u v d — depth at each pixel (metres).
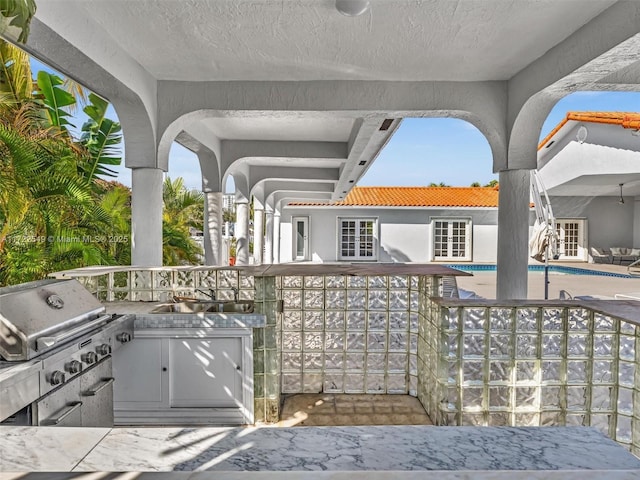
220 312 4.08
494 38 3.59
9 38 1.31
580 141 12.95
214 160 7.48
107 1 3.05
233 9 3.14
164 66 4.20
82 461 0.96
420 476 0.74
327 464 0.94
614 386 3.30
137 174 4.59
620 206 17.58
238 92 4.56
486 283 12.79
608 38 3.09
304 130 7.03
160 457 0.97
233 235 20.95
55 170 5.15
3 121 5.42
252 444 1.03
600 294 10.12
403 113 4.70
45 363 2.30
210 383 3.65
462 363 3.41
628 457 0.98
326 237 18.44
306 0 3.02
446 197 19.23
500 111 4.58
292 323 4.40
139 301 4.33
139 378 3.62
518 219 4.64
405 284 4.39
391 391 4.43
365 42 3.68
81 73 3.58
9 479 0.74
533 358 3.38
